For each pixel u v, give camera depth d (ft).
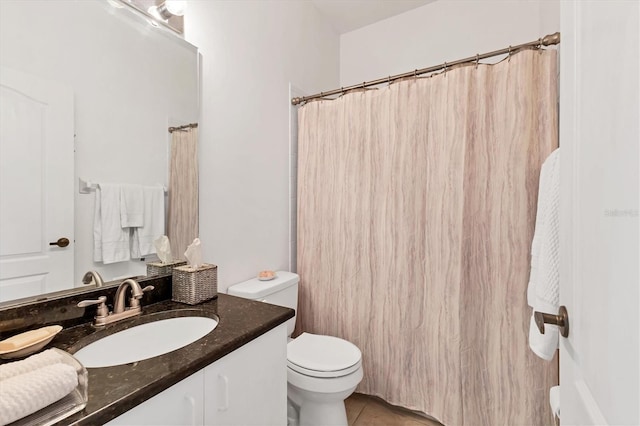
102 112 3.56
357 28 8.43
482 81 4.83
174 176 4.36
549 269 3.17
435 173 5.18
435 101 5.20
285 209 6.67
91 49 3.46
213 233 4.96
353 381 4.62
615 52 1.38
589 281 1.69
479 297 4.88
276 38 6.27
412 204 5.42
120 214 3.75
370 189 5.85
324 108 6.35
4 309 2.84
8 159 2.88
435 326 5.17
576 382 1.90
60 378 1.93
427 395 5.28
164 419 2.35
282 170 6.55
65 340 2.93
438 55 7.38
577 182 1.91
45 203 3.12
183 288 4.01
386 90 5.70
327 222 6.33
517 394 4.57
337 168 6.21
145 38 3.98
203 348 2.76
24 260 2.98
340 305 6.18
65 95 3.25
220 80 5.03
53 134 3.17
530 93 4.47
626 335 1.26
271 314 3.62
